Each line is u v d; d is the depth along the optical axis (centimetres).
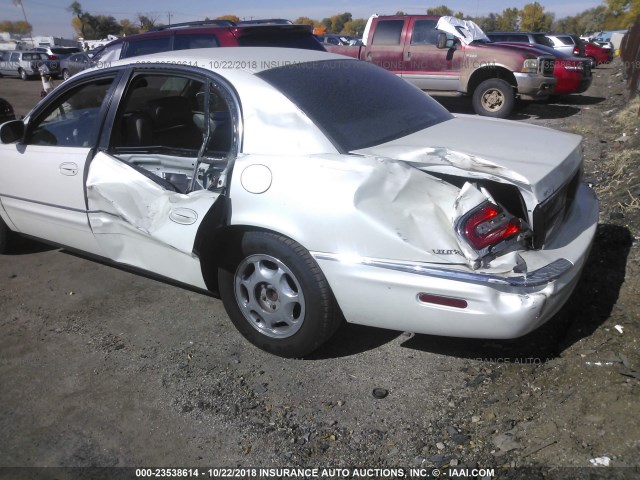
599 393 254
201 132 366
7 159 414
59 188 376
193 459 245
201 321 356
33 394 294
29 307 386
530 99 996
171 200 308
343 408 269
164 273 339
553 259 254
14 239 471
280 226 275
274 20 1126
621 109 1047
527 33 1552
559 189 266
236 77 312
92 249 380
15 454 253
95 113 373
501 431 245
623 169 561
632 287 332
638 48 1373
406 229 253
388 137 304
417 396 274
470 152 280
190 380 297
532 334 310
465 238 243
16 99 1725
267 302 305
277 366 305
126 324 357
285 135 290
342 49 1152
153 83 367
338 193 262
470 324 247
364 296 264
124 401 284
